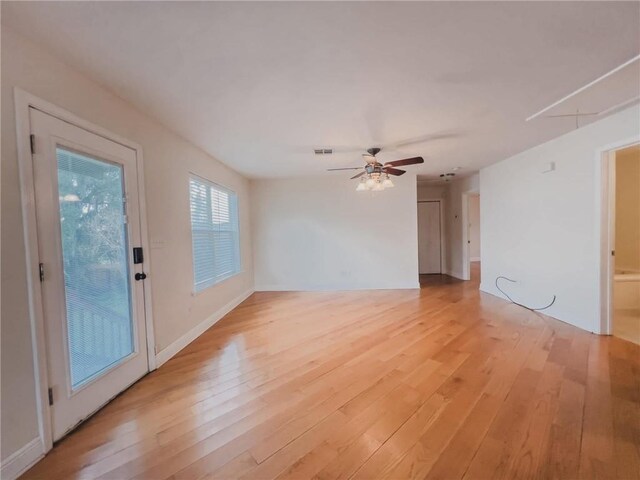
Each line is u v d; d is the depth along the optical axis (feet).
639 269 13.39
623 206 14.03
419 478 4.32
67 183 5.74
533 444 4.94
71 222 5.80
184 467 4.64
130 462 4.77
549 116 8.92
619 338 9.53
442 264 23.63
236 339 10.25
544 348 8.86
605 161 9.44
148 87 6.68
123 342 7.11
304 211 18.45
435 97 7.45
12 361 4.58
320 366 8.03
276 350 9.20
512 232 14.17
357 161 14.01
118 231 7.11
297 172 16.57
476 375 7.32
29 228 4.89
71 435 5.42
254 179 18.42
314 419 5.75
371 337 10.10
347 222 18.35
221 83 6.56
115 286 6.94
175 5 4.27
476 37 5.14
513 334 10.07
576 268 10.62
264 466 4.63
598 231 9.71
